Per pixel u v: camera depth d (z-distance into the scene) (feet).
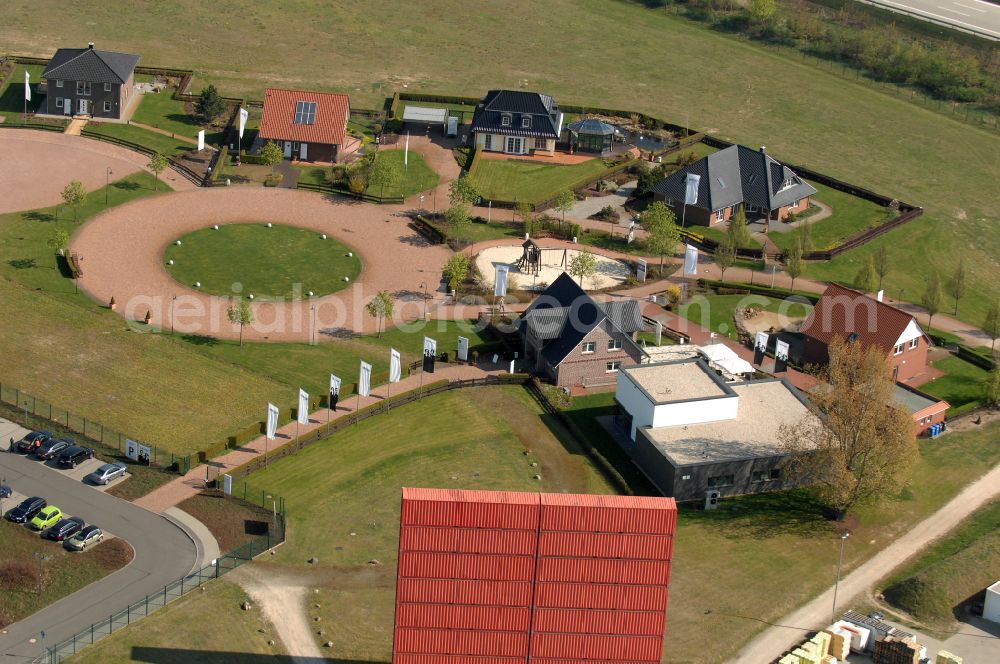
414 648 442.09
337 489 574.56
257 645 478.18
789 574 543.80
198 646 475.72
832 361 605.31
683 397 614.75
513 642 443.73
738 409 627.46
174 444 600.80
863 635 501.15
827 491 574.56
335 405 627.46
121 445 597.11
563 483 591.78
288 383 654.53
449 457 604.08
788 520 579.89
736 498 593.42
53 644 472.44
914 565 554.87
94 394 635.25
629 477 599.57
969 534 577.02
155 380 650.43
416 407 643.45
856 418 564.71
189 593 504.02
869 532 575.79
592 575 437.99
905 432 564.30
